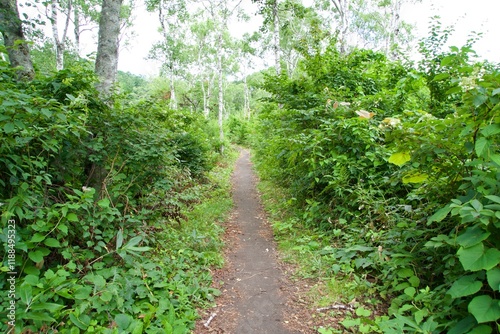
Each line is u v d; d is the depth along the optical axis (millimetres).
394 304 2840
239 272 4195
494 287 1803
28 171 3000
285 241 5047
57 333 2316
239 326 2990
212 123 18219
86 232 3084
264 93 33750
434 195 3086
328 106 5918
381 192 4344
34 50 12469
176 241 4461
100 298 2604
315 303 3254
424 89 6832
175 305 3023
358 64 7824
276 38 13148
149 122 4461
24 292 2242
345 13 13406
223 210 7062
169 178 4922
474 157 2527
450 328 2232
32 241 2574
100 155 3820
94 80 3957
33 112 2648
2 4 4965
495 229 2057
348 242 4219
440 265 2922
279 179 8984
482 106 2180
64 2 16531
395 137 2713
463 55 2828
